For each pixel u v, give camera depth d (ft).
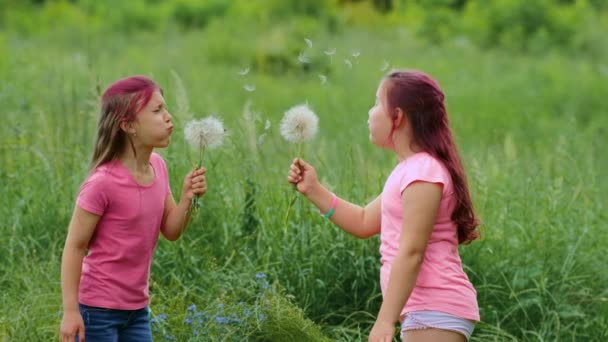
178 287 23.79
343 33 95.20
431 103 16.99
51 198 26.86
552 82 73.41
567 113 62.39
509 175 31.01
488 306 23.75
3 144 29.96
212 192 26.21
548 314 23.45
